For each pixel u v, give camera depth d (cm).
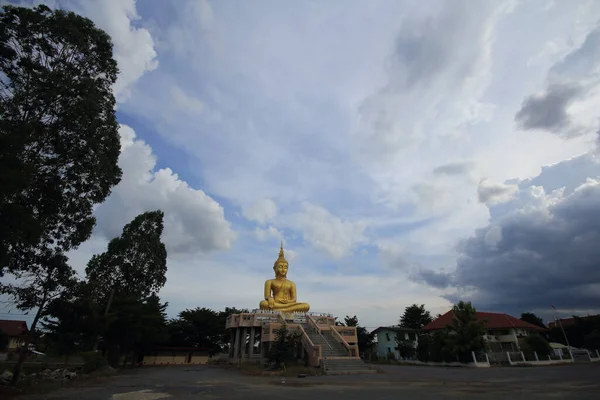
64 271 2156
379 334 6028
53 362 4338
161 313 4678
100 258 4603
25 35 1900
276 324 3569
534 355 4222
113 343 3788
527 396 1524
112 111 2333
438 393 1681
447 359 4241
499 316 5728
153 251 4919
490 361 4197
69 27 2006
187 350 5919
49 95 1905
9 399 1619
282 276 4900
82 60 2145
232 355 4209
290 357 3194
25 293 2056
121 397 1648
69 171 2092
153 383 2298
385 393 1717
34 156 1966
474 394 1622
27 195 1916
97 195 2280
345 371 2912
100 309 3500
